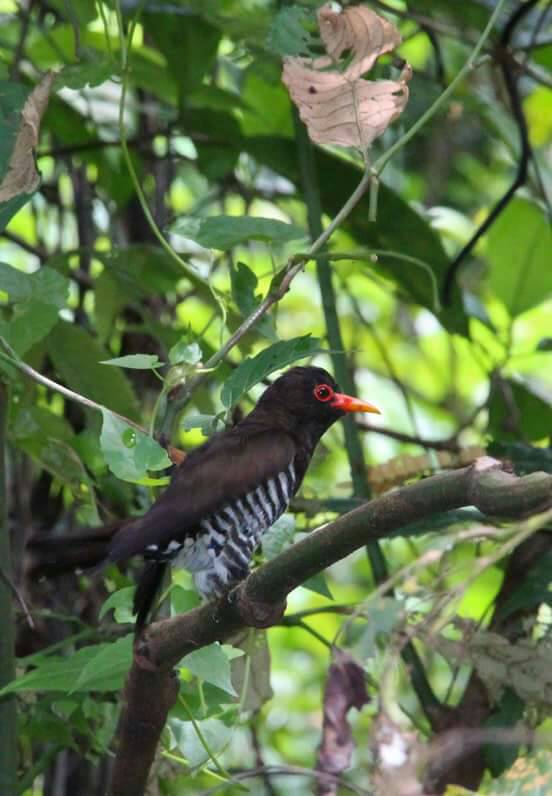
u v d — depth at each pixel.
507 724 9.24
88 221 12.56
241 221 8.34
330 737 7.68
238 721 8.53
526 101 16.98
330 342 10.79
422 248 11.75
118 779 7.96
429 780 8.12
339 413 9.87
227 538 8.74
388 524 6.31
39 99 7.68
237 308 9.09
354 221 11.95
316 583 8.71
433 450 11.84
